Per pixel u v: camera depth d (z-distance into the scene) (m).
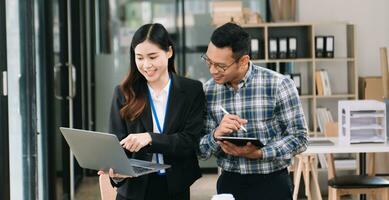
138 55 2.73
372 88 8.22
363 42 8.58
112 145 2.54
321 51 8.23
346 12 8.55
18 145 5.16
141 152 2.84
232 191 2.93
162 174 2.83
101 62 8.94
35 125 5.43
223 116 2.90
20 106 5.25
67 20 7.07
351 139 5.39
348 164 7.57
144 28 2.75
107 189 3.71
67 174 7.14
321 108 8.26
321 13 8.55
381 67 7.86
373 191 5.20
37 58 5.92
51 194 6.12
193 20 9.00
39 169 6.02
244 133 2.89
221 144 2.76
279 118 2.89
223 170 2.98
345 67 8.54
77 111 8.27
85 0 8.75
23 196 5.36
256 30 8.45
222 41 2.69
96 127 8.94
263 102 2.87
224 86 2.92
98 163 2.71
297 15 8.55
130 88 2.83
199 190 7.74
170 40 2.81
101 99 8.94
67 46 7.09
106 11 8.98
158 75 2.75
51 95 6.09
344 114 5.44
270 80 2.87
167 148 2.73
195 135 2.84
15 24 5.05
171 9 9.00
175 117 2.82
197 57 9.00
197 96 2.87
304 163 5.96
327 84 8.23
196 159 2.91
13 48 4.96
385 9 8.55
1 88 4.31
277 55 8.24
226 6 8.22
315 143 5.50
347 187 5.17
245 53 2.75
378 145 5.31
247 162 2.88
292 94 2.86
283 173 2.93
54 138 6.12
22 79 5.29
